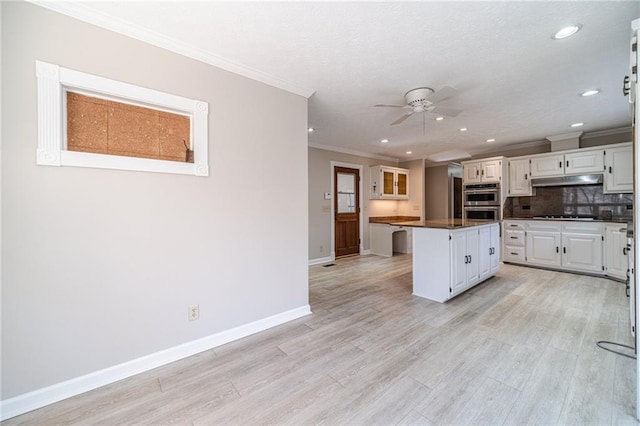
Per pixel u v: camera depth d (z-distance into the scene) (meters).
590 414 1.46
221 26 1.82
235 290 2.35
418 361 1.98
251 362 2.00
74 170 1.66
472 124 4.02
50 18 1.59
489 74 2.52
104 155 1.75
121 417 1.50
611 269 3.90
